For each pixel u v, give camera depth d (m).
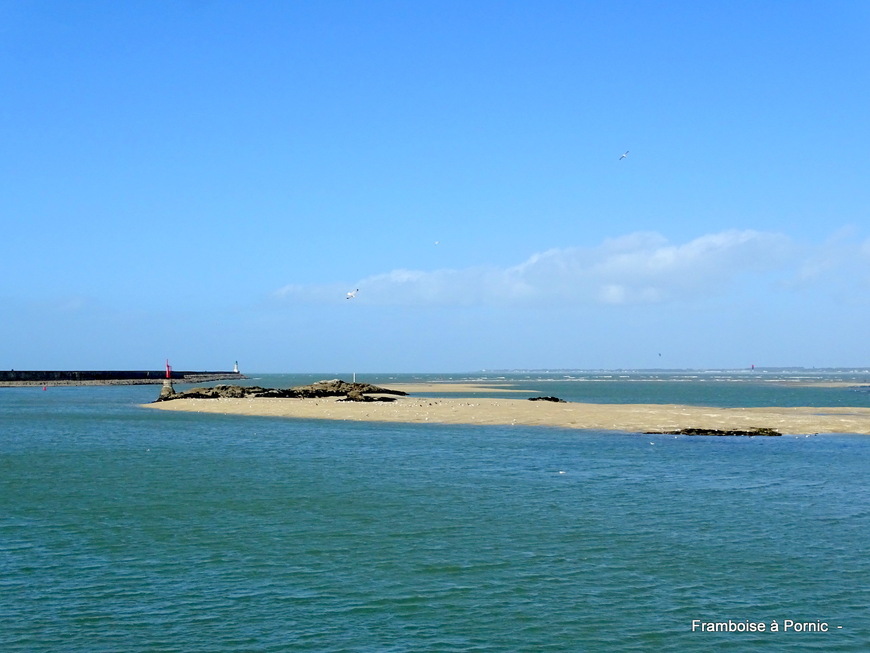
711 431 50.03
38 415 70.69
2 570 18.80
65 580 18.08
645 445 44.03
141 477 32.09
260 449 42.19
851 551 20.77
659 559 19.95
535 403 79.88
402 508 25.78
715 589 17.75
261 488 29.47
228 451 41.31
